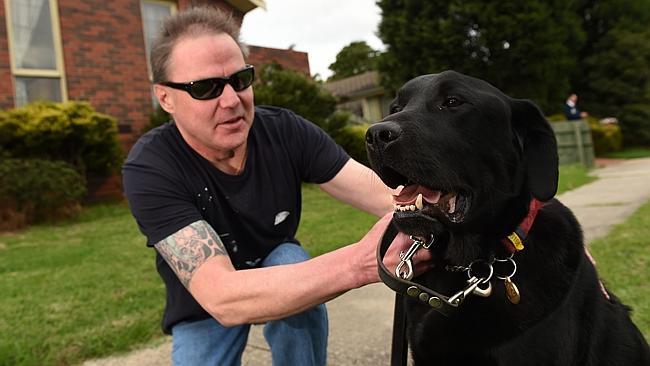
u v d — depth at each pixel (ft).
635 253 13.30
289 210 8.00
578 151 47.16
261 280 5.86
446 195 5.69
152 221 6.73
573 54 75.15
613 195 24.32
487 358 5.61
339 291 5.73
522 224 5.80
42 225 25.67
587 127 48.52
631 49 76.38
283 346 7.54
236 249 7.64
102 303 12.23
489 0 63.05
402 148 5.25
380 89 81.61
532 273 5.60
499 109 5.90
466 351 5.70
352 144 37.73
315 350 7.73
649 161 51.37
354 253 5.65
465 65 64.64
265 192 7.63
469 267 5.87
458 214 5.69
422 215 5.49
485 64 65.05
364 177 8.23
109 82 33.40
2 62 30.07
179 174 7.03
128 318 11.15
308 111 36.40
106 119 29.71
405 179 5.72
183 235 6.55
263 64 39.47
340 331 10.38
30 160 26.00
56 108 28.43
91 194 31.30
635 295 10.46
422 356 6.11
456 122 5.74
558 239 5.89
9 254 18.83
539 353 5.38
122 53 33.88
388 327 10.40
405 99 6.49
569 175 35.83
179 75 6.91
